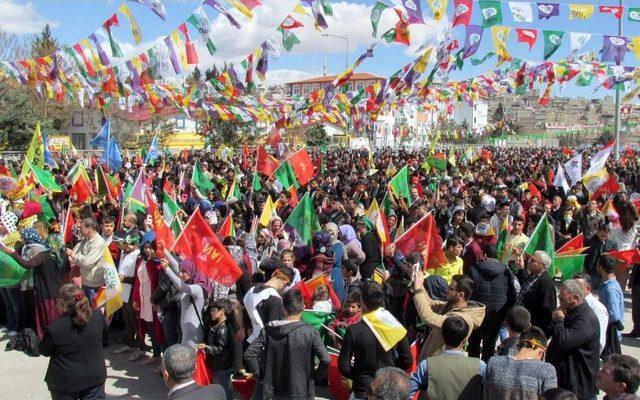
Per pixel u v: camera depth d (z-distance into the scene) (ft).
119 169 65.77
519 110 443.73
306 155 46.03
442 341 17.76
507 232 32.42
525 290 21.18
